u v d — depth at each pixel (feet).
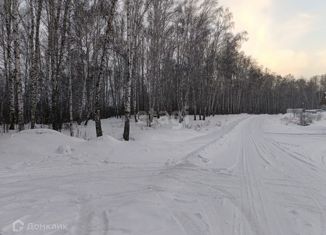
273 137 78.84
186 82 117.70
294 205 22.67
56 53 64.80
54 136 47.96
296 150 53.78
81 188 24.89
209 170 33.81
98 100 52.90
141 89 147.02
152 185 25.88
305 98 424.87
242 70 228.84
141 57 109.50
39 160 37.09
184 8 110.01
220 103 227.81
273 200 23.67
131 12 65.05
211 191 25.26
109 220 17.79
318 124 136.46
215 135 79.10
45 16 76.38
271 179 30.63
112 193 23.50
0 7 69.51
